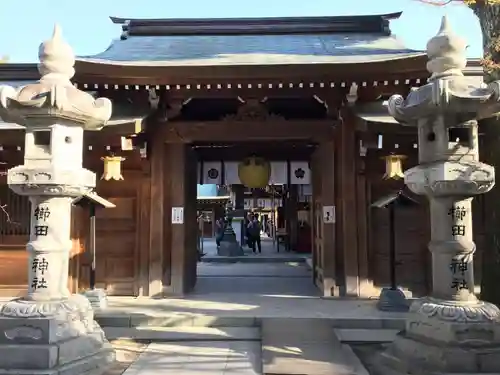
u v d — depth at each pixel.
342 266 10.94
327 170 11.10
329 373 5.98
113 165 10.27
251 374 6.21
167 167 11.23
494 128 7.64
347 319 8.54
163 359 6.86
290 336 7.62
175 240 11.09
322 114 12.07
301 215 24.45
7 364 5.71
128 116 10.52
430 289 10.76
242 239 27.83
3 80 13.23
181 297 10.84
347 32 15.09
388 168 10.05
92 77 10.16
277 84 10.39
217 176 14.87
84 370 6.01
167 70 10.06
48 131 6.39
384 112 10.54
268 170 12.46
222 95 11.02
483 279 7.75
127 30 15.06
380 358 6.55
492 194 7.63
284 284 13.12
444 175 5.95
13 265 11.05
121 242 11.18
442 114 6.13
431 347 5.75
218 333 8.20
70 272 10.88
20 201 11.09
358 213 10.86
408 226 10.98
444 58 6.30
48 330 5.86
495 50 7.44
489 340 5.69
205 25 15.33
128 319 8.71
